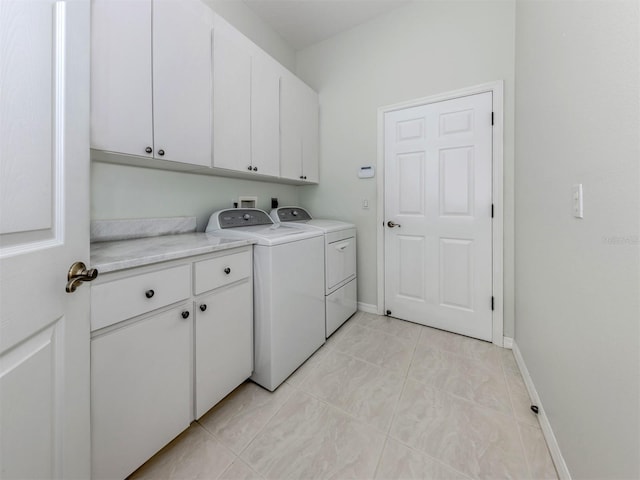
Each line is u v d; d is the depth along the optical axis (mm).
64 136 632
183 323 1074
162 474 988
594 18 735
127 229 1404
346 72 2467
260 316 1439
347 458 1043
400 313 2334
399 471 987
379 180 2342
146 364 944
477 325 1979
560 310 982
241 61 1718
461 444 1094
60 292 630
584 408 792
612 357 648
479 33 1873
